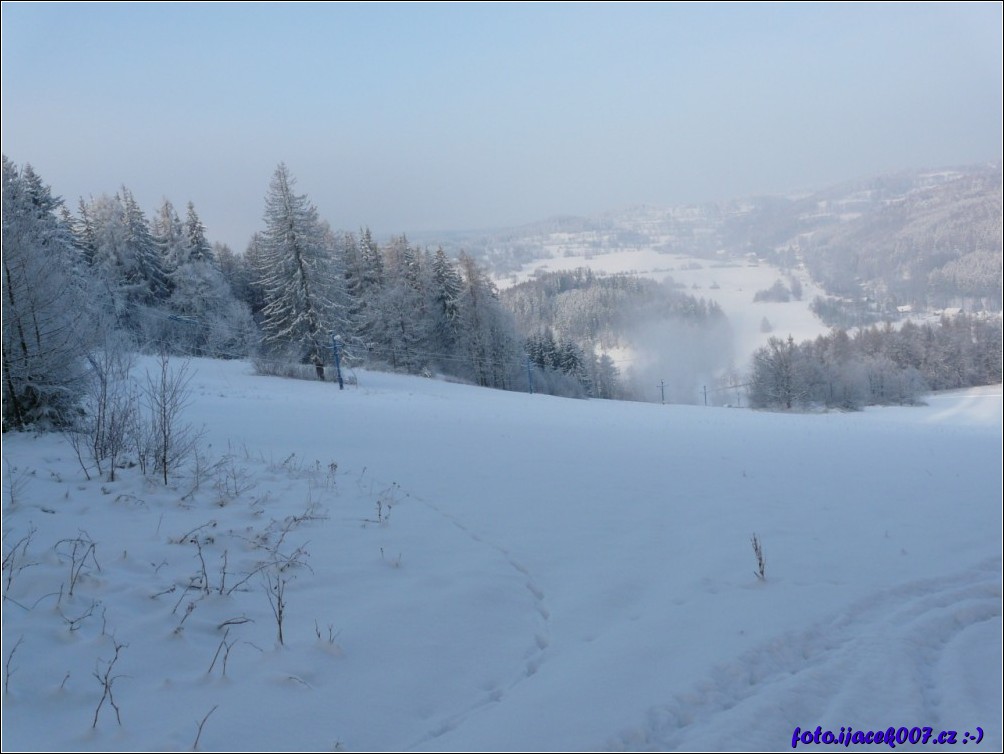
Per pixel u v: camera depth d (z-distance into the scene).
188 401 17.73
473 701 4.00
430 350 57.16
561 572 6.34
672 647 4.64
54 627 4.37
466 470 10.71
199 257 54.22
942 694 4.21
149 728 3.46
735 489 10.45
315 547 6.34
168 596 5.03
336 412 19.38
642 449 14.77
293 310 39.50
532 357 72.06
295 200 39.53
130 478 7.77
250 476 8.69
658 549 7.13
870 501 9.91
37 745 3.24
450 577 5.84
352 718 3.70
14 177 10.55
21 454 8.55
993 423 45.34
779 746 3.52
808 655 4.72
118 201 50.94
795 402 75.06
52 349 9.88
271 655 4.27
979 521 8.78
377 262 58.47
